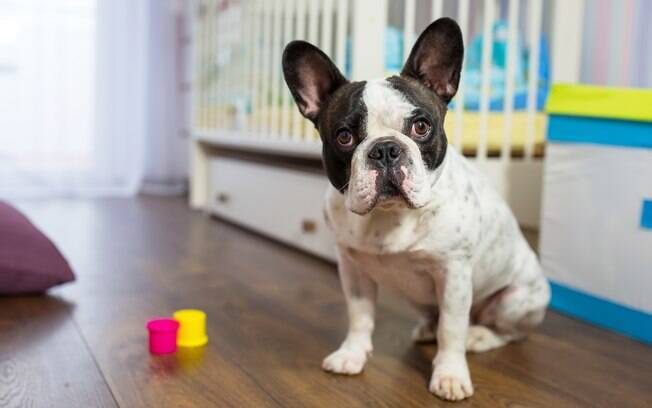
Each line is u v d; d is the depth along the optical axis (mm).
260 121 2828
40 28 3893
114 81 4125
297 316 1648
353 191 1032
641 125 1523
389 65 2295
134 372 1241
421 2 3258
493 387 1215
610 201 1614
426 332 1449
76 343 1399
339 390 1176
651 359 1408
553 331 1600
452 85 1146
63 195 4082
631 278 1568
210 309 1697
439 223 1145
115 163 4219
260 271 2162
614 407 1142
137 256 2346
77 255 2328
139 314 1632
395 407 1106
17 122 3920
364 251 1188
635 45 2312
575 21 2332
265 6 2723
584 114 1659
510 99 2131
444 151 1120
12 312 1619
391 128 1061
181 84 4527
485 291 1358
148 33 4254
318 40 2584
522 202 2201
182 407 1088
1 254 1685
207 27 3506
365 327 1309
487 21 2049
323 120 1144
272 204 2760
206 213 3523
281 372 1260
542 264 1833
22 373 1224
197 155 3693
